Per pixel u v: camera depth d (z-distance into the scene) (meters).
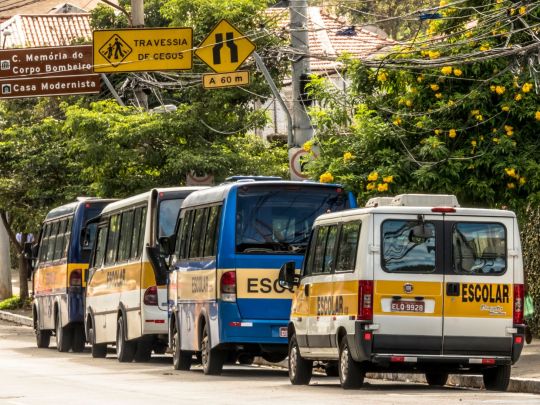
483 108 47.38
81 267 64.44
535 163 46.72
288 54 56.28
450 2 49.53
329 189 44.69
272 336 43.66
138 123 70.81
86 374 46.62
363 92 49.91
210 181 70.44
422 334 35.84
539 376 40.09
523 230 58.44
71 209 66.06
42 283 70.50
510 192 47.31
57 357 60.06
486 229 36.47
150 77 72.69
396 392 36.41
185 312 48.44
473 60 44.91
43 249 71.50
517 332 36.31
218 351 45.34
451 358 36.00
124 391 38.12
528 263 58.22
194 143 72.12
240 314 43.59
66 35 135.50
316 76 50.62
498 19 47.41
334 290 37.81
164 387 39.72
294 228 44.25
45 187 86.31
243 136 76.19
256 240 43.97
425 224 36.16
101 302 59.22
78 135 71.81
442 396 34.41
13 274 143.12
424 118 47.78
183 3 72.62
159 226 52.41
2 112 89.19
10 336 79.81
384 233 36.06
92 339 60.75
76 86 71.25
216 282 44.12
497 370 37.19
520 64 48.22
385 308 35.81
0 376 45.38
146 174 72.88
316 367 47.31
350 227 37.28
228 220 43.97
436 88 48.38
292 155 55.22
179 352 49.16
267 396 35.22
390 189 46.88
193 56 65.06
